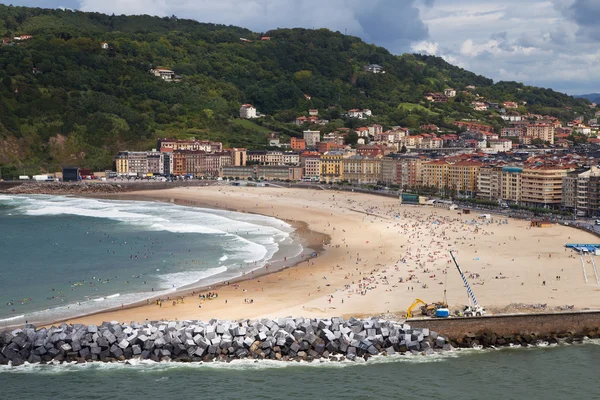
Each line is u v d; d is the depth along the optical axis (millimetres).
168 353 132875
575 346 140375
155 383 122250
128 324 142250
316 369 128625
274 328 137375
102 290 183250
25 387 120812
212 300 169375
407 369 128500
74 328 137125
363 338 136000
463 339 141250
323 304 161375
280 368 129000
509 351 138125
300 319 141250
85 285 189375
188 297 173000
